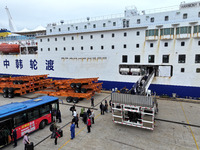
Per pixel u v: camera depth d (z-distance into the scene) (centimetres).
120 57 2258
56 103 1238
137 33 2108
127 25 2539
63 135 1016
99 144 905
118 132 1055
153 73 2031
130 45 2170
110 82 2378
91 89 2020
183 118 1298
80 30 2981
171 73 2073
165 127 1130
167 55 1967
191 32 1791
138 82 1494
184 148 859
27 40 3409
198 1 2291
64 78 2758
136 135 1012
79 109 1548
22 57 3183
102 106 1395
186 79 1895
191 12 2097
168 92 2014
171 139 958
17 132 917
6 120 846
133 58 2173
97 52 2412
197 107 1593
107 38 2312
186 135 1008
